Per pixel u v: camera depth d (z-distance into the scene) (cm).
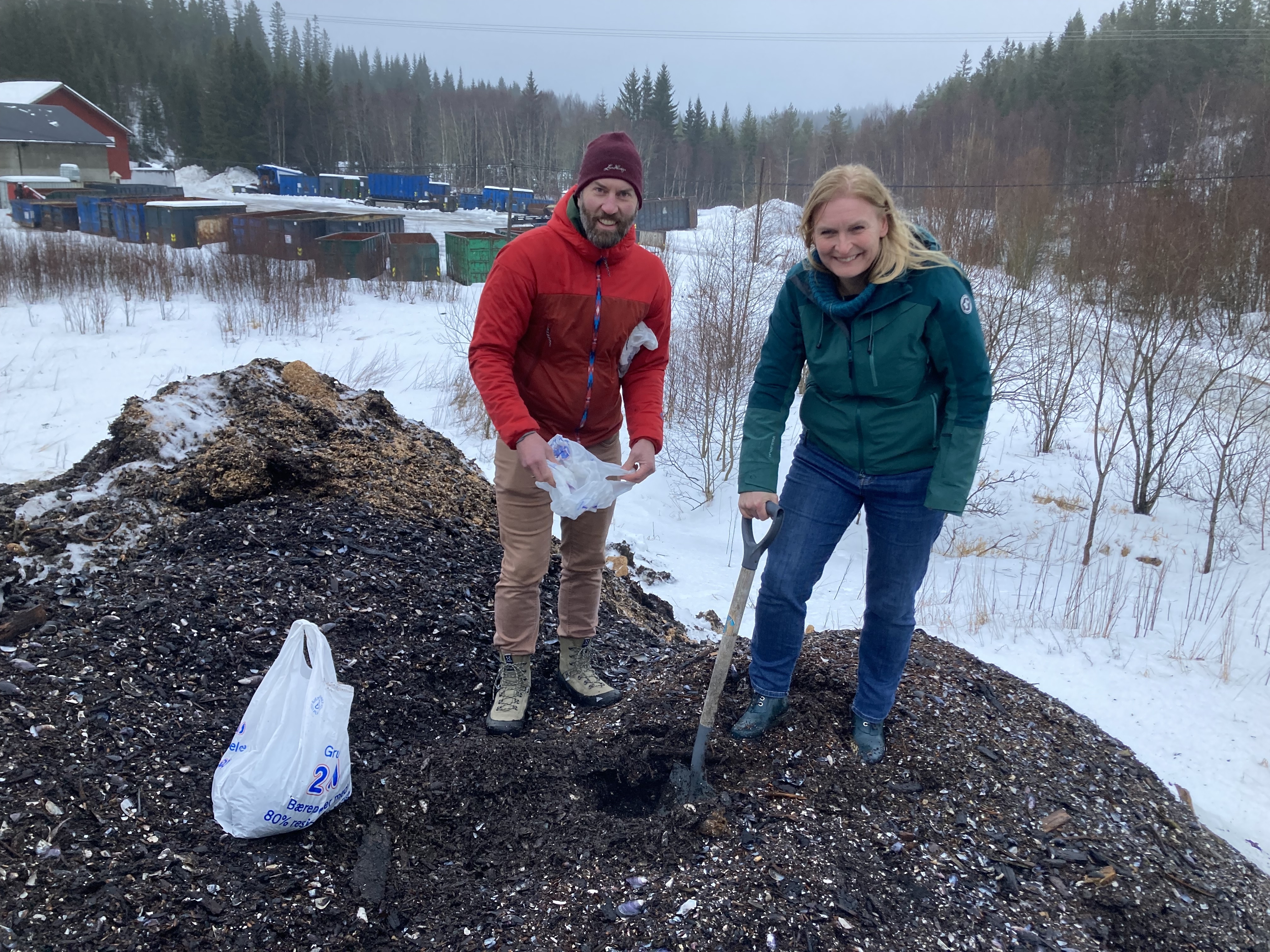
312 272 1869
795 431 1069
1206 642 580
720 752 279
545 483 253
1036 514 918
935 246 242
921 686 324
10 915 194
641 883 231
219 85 7244
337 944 209
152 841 222
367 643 327
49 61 7669
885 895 231
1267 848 342
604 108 7925
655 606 525
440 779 262
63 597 320
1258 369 927
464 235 2127
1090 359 1148
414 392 1148
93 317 1424
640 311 272
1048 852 253
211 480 422
